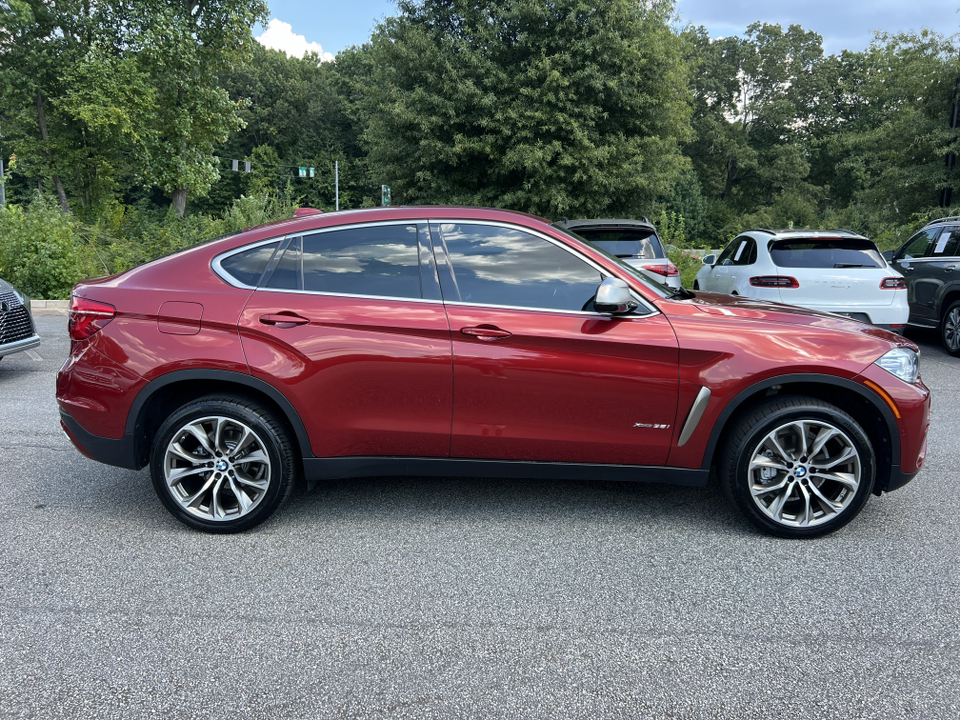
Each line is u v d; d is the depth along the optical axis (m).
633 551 3.42
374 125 18.64
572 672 2.44
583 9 15.25
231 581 3.10
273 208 22.70
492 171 16.94
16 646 2.58
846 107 70.00
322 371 3.43
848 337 3.50
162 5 24.45
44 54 26.25
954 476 4.52
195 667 2.46
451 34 16.72
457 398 3.45
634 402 3.45
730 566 3.26
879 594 2.99
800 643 2.62
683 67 17.47
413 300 3.49
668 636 2.67
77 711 2.23
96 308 3.55
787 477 3.49
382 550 3.42
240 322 3.44
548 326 3.41
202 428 3.52
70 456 4.83
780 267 8.03
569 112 15.74
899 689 2.35
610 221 9.91
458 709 2.25
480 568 3.24
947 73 15.87
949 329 9.16
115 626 2.72
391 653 2.55
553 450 3.51
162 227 18.72
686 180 60.44
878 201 18.47
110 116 23.55
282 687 2.36
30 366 7.93
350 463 3.55
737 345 3.41
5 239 13.45
